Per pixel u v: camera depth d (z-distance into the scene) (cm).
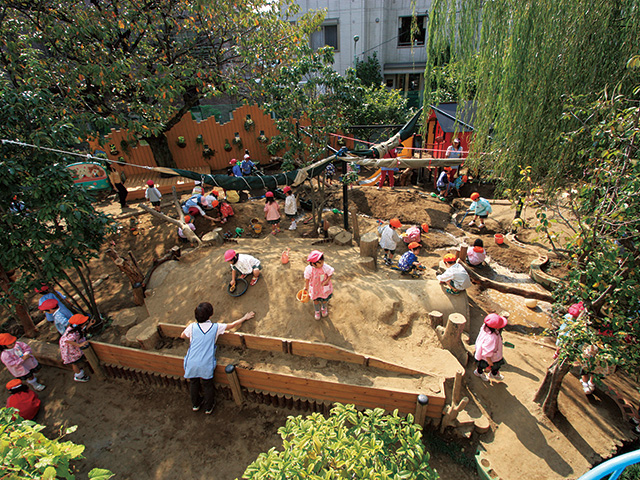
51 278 666
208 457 546
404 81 2348
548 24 608
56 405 643
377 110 1762
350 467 255
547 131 660
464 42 748
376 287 730
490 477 482
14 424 252
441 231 1153
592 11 571
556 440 520
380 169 1487
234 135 1734
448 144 1408
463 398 551
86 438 583
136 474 527
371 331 657
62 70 876
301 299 668
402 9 2116
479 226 1127
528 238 1055
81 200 630
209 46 1270
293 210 1125
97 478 216
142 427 598
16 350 638
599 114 545
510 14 661
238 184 895
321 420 296
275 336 662
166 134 1625
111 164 1454
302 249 914
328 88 1045
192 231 1023
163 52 1149
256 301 713
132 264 835
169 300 771
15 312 745
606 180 475
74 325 657
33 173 619
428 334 660
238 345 663
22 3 869
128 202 1385
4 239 624
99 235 711
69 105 873
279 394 611
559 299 580
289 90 986
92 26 884
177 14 1140
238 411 618
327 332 654
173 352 662
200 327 605
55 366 722
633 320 473
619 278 451
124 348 659
